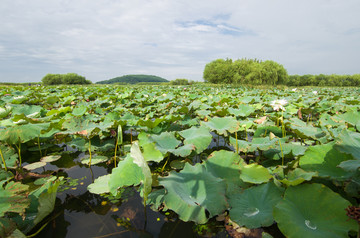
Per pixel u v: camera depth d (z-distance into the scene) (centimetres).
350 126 370
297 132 311
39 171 296
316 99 838
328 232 147
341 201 161
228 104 738
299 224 153
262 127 352
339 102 730
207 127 330
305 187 177
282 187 195
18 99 739
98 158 334
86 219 192
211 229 179
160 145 275
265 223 167
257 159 311
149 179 179
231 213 182
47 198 179
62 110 495
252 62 5809
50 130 344
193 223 187
